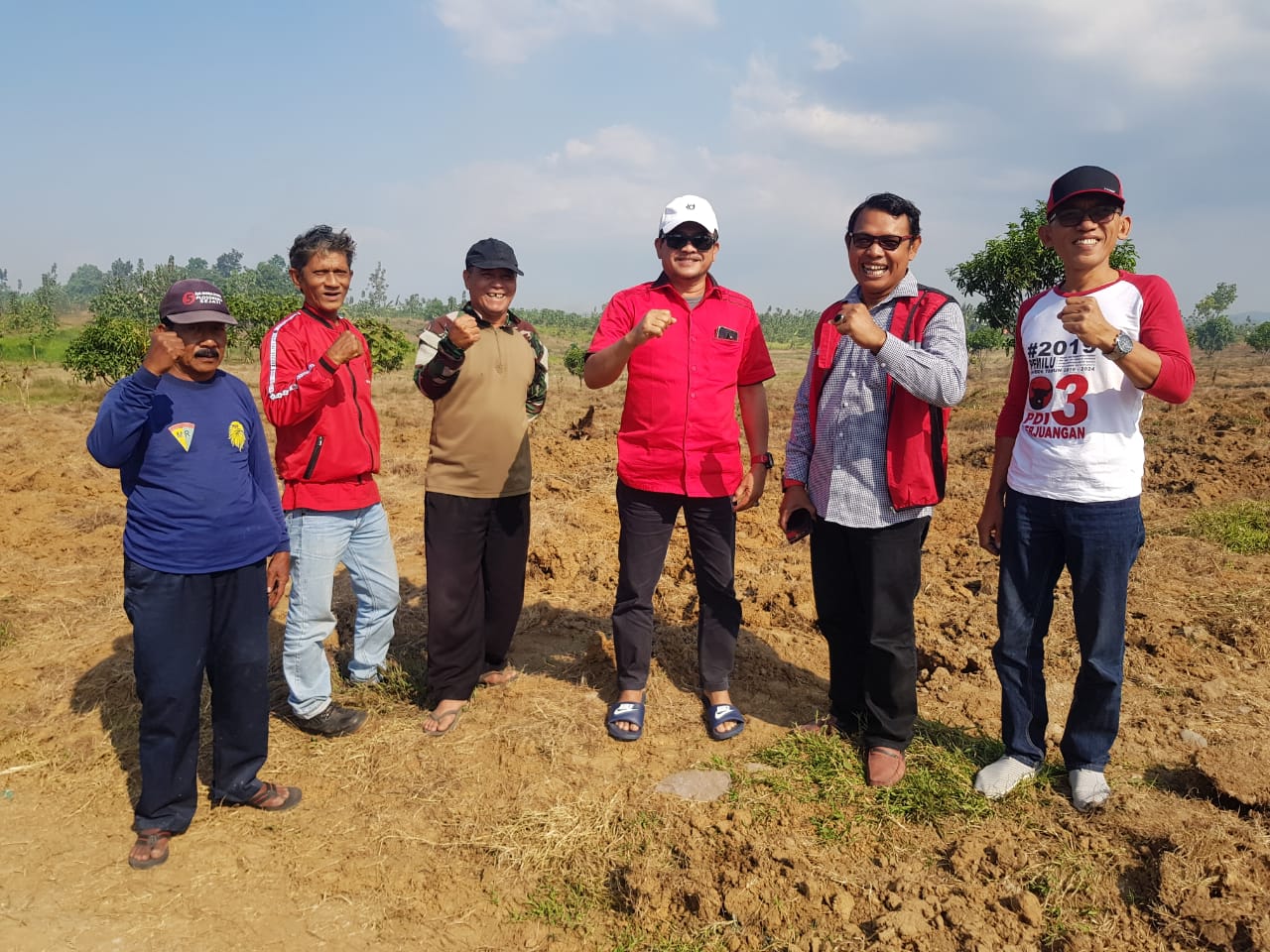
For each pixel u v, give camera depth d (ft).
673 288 11.21
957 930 8.22
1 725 12.89
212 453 9.68
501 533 12.66
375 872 9.59
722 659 12.04
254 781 10.64
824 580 11.14
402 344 107.45
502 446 11.96
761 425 12.09
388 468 34.01
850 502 10.38
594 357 11.02
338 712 12.26
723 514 11.62
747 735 11.84
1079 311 8.47
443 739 11.90
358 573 12.68
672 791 10.50
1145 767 11.02
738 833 9.64
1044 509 9.77
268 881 9.46
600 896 9.16
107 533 24.14
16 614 17.25
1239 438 34.35
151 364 8.85
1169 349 8.86
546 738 11.69
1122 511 9.34
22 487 29.40
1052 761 11.07
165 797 9.82
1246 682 13.50
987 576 19.25
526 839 9.90
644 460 11.29
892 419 10.08
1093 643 9.69
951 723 12.19
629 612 11.87
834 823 9.85
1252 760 10.40
